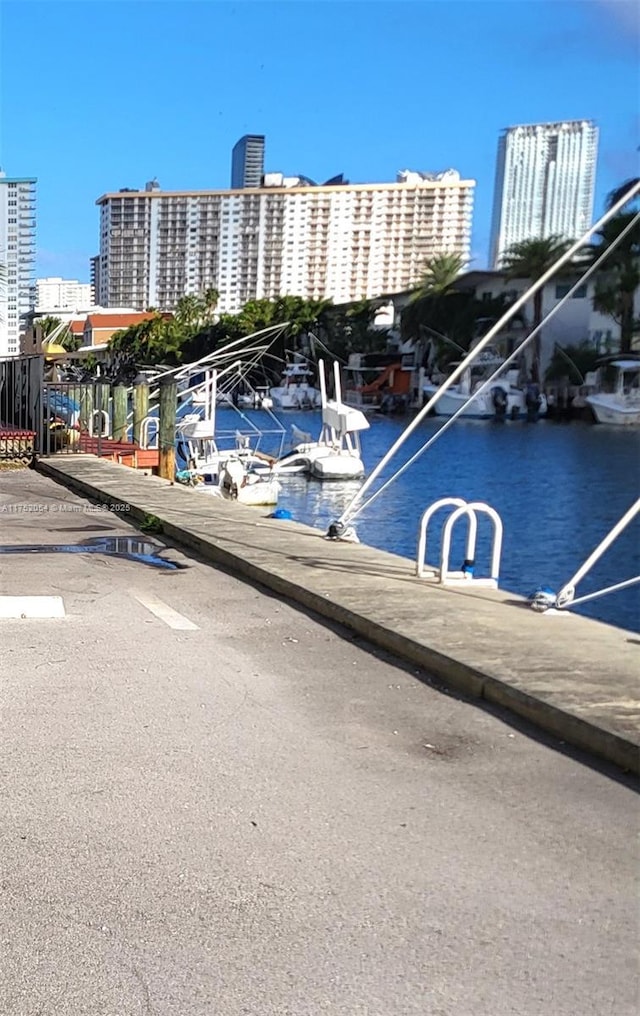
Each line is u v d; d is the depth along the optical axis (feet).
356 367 337.52
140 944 10.55
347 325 351.87
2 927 10.84
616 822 13.69
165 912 11.18
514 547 81.97
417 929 10.91
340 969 10.14
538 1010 9.53
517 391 264.52
